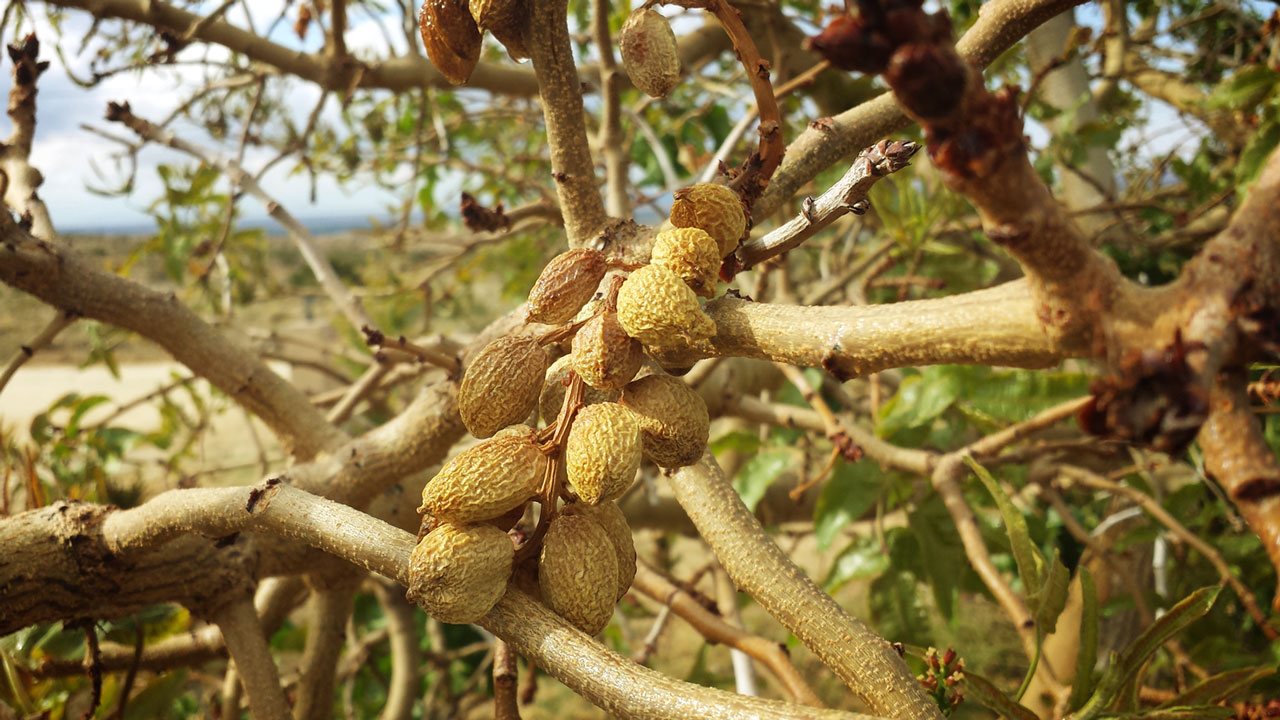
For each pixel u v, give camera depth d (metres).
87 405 0.56
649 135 0.48
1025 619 0.34
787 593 0.20
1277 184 0.11
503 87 0.61
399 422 0.31
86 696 0.44
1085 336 0.12
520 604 0.17
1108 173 0.69
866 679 0.19
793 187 0.23
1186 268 0.11
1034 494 0.61
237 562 0.30
